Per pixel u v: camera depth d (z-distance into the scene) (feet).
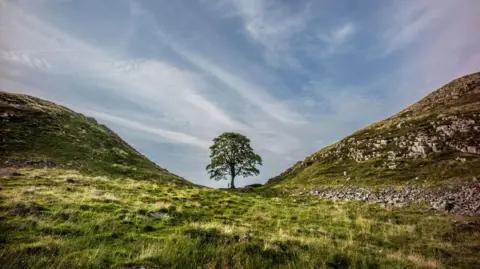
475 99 255.70
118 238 40.29
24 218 42.88
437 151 172.35
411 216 84.28
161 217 55.11
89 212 50.75
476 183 110.32
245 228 54.29
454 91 301.43
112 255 33.19
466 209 86.53
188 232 45.11
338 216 82.53
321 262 38.81
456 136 180.55
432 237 60.95
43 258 29.76
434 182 128.98
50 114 219.41
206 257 36.58
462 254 49.70
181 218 57.47
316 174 209.36
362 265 39.34
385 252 48.06
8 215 43.55
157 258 33.50
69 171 122.01
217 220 60.44
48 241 34.32
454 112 219.61
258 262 36.63
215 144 249.34
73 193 66.44
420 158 172.04
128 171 167.22
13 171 95.50
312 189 165.48
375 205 106.01
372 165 187.11
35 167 120.37
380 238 59.77
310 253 41.98
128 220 49.08
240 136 249.34
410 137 206.18
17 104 213.87
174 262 33.45
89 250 33.47
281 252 41.01
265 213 78.38
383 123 284.82
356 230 66.54
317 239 51.16
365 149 224.12
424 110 285.43
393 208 98.48
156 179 167.02
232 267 34.50
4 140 149.48
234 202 90.94
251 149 249.96
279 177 279.90
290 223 68.85
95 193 69.77
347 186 157.79
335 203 112.68
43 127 190.60
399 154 188.44
